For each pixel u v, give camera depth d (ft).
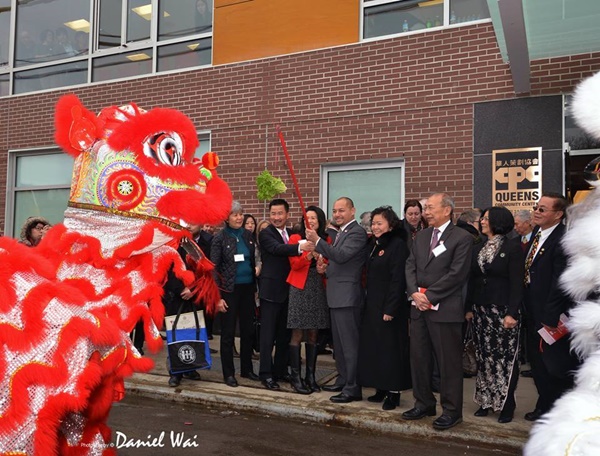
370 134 24.27
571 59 21.06
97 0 30.73
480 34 22.40
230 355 17.90
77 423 5.44
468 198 22.47
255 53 26.58
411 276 14.51
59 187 31.40
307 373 17.43
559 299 11.78
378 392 16.39
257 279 20.02
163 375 19.13
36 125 31.65
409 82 23.61
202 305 16.83
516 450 12.97
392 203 24.36
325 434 14.12
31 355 4.68
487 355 14.55
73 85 31.04
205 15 28.09
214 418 15.39
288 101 25.86
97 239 6.10
